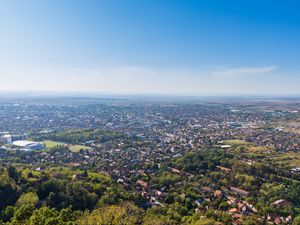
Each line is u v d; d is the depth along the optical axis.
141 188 152.75
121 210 99.88
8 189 115.00
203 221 111.19
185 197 140.88
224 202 136.75
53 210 89.50
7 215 100.81
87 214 94.62
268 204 138.38
